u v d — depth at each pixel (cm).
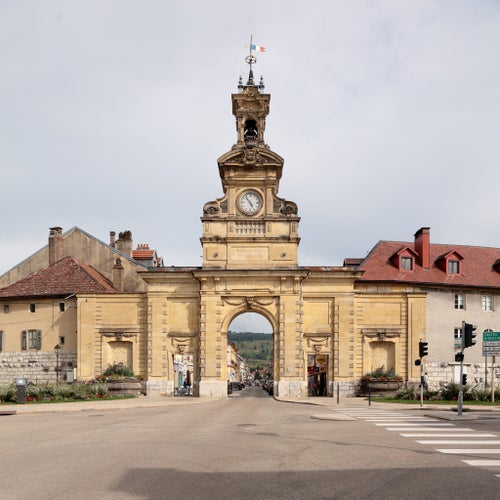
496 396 3584
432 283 4972
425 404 3309
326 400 4031
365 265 5134
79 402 3572
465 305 5097
